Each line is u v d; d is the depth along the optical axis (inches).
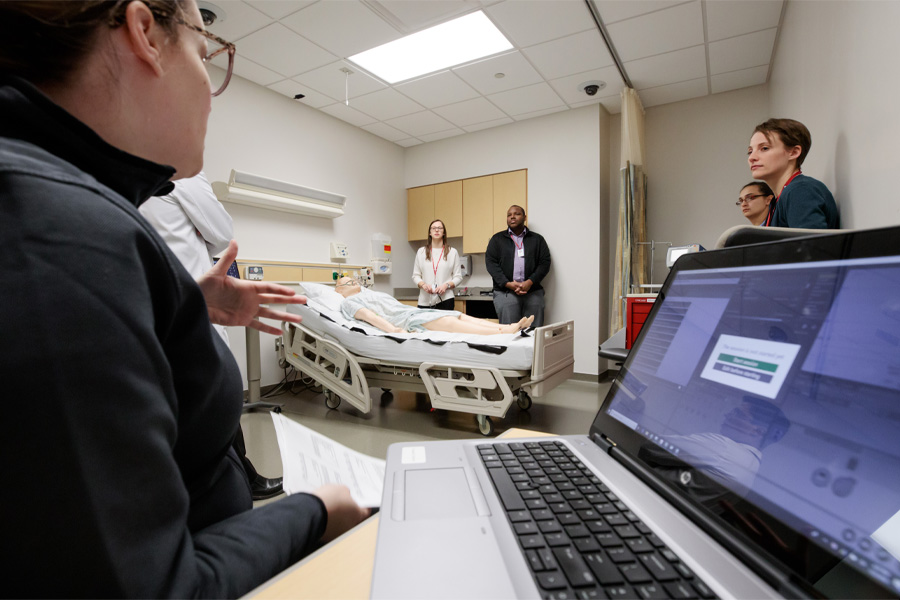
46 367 9.9
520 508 15.3
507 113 167.0
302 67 130.5
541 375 94.0
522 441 22.4
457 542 13.3
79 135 14.1
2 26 13.3
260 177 132.9
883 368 12.4
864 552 11.1
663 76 139.2
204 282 25.2
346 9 104.0
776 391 15.1
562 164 166.4
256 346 120.2
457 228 193.6
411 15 106.4
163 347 14.7
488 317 188.4
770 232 24.1
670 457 17.2
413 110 163.3
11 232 10.4
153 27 15.7
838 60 62.9
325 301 127.1
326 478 22.9
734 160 150.3
